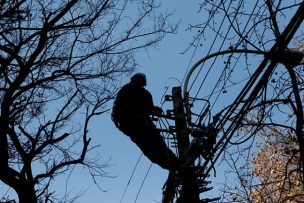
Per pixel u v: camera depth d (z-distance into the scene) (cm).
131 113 799
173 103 882
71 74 852
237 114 678
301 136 624
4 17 782
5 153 767
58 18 779
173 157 801
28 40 768
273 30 608
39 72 881
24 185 778
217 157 734
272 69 590
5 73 791
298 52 603
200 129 789
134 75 820
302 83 702
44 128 852
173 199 843
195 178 785
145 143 797
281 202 1122
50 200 887
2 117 758
